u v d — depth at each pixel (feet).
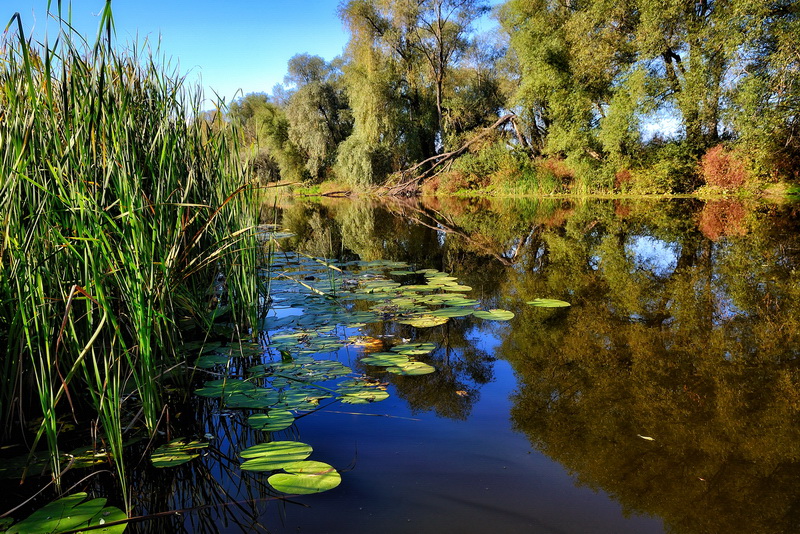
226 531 3.15
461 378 5.77
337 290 11.03
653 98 33.91
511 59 55.16
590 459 3.90
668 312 8.37
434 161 60.13
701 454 3.92
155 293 5.44
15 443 4.53
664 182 36.47
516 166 48.24
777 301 8.82
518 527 3.10
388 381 5.74
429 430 4.48
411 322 8.14
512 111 48.70
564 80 39.40
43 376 3.80
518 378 5.72
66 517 3.35
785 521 3.11
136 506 3.49
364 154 55.93
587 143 39.50
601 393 5.19
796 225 19.30
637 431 4.34
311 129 70.54
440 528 3.10
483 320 8.43
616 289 10.32
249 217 8.02
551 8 42.34
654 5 30.60
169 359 6.38
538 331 7.59
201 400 5.37
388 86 53.31
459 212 34.06
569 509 3.28
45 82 4.66
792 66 26.84
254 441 4.38
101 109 4.95
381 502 3.39
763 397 4.97
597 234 19.27
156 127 6.95
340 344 7.16
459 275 12.78
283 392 5.45
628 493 3.44
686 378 5.54
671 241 16.67
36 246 4.60
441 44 53.16
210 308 9.09
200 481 3.80
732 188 32.73
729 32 28.09
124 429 4.73
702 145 34.50
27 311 4.59
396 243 20.08
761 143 28.78
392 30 51.34
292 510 3.34
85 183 4.84
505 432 4.40
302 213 37.76
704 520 3.13
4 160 4.16
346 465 3.91
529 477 3.68
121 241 5.28
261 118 82.12
